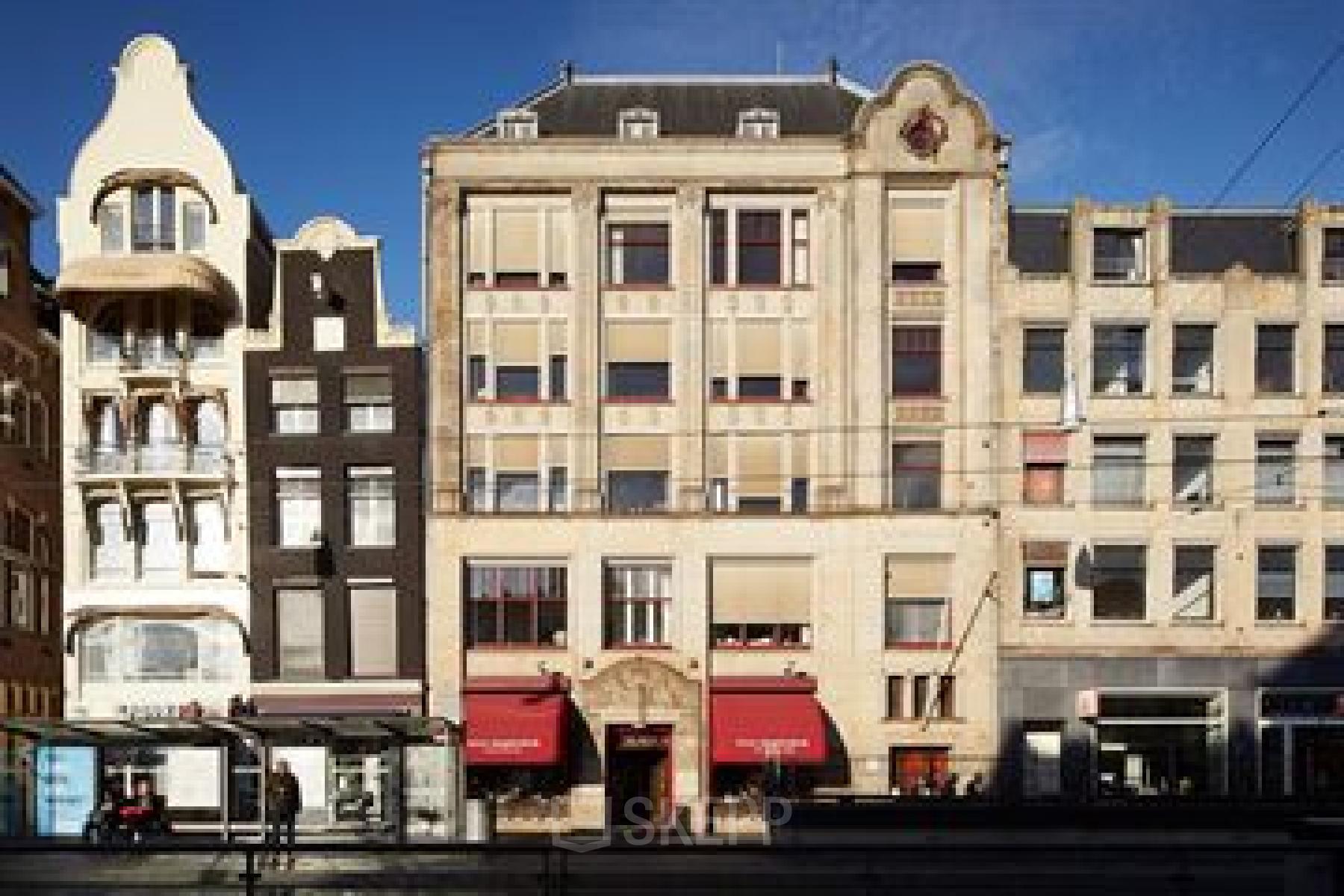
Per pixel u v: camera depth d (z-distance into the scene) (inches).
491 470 1609.3
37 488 1674.5
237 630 1605.6
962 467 1601.9
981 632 1578.5
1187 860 769.6
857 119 1624.0
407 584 1595.7
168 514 1625.2
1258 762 1565.0
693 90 1755.7
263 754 1259.8
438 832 1317.7
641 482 1619.1
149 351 1628.9
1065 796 1432.1
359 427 1620.3
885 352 1611.7
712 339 1630.2
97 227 1625.2
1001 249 1619.1
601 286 1625.2
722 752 1518.2
